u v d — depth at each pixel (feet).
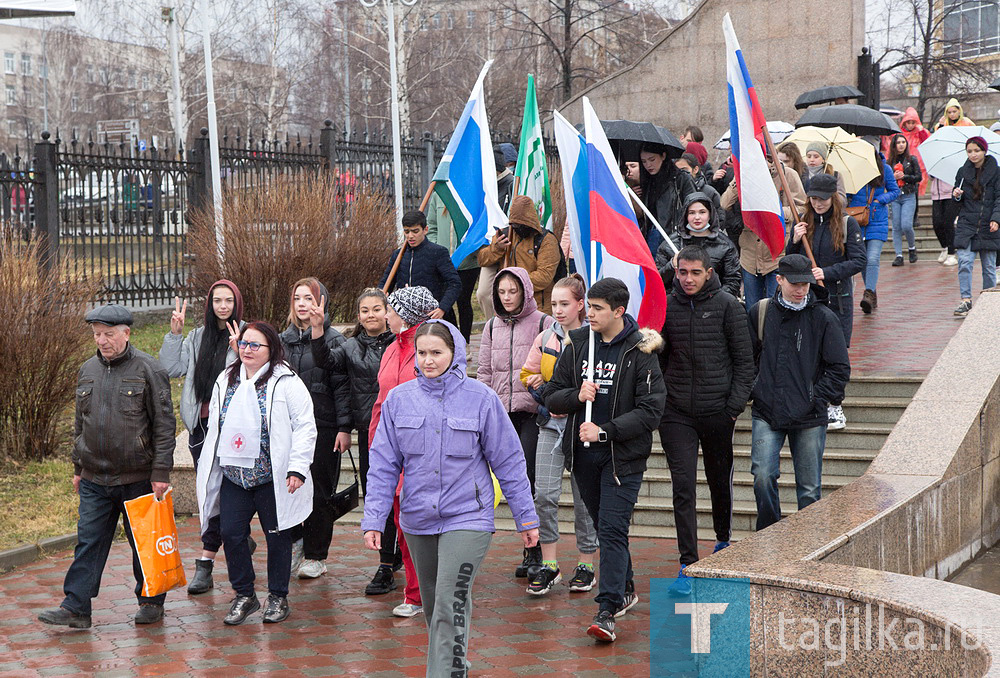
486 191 31.32
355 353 22.89
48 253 36.35
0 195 41.60
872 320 39.22
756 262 30.25
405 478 16.35
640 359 19.26
